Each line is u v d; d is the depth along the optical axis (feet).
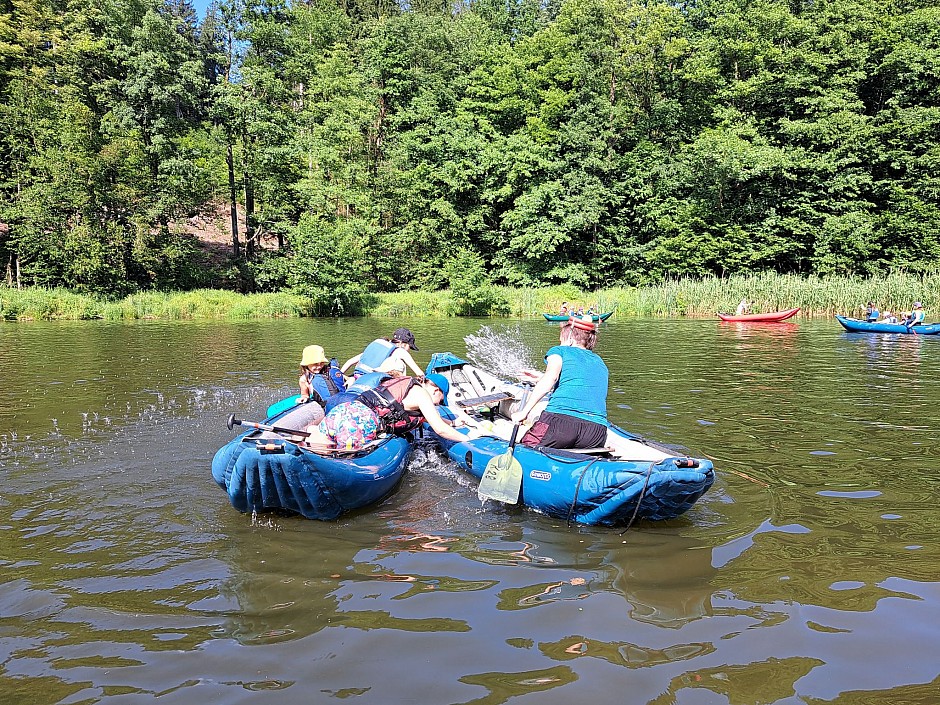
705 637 9.09
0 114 87.35
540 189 104.32
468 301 87.04
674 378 30.78
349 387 18.54
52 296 74.84
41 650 8.81
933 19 107.55
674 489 12.53
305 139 105.70
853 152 103.24
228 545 12.36
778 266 110.22
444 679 8.15
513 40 143.95
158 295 83.05
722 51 111.14
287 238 102.12
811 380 30.17
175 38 99.91
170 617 9.68
